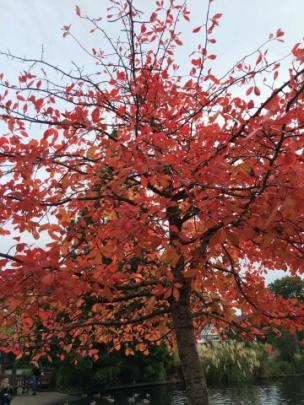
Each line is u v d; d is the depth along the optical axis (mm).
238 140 3418
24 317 3908
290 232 2812
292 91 2936
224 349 26734
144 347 6793
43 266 3053
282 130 2701
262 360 30594
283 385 27125
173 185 3688
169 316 6188
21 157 3969
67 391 28984
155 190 4168
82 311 5355
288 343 34031
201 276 4645
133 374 30047
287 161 2639
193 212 3869
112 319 6098
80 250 4328
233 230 3010
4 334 5137
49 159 4160
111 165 4016
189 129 4398
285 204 2496
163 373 32562
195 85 5016
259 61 4484
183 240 3477
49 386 31406
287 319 5320
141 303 6176
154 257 5539
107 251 3570
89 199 4203
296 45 3342
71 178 4508
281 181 2666
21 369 33531
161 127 4695
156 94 4824
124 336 6695
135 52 5004
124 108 4820
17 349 5348
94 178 4363
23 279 3070
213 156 3496
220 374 26500
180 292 4719
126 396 26094
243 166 2980
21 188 4051
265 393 23688
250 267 6172
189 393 4508
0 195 3912
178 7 5043
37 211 4145
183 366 4633
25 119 4281
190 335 4672
